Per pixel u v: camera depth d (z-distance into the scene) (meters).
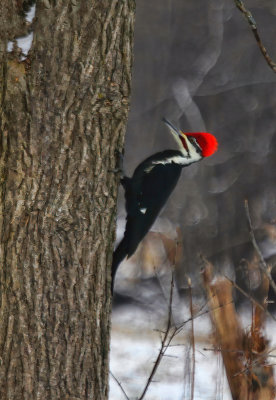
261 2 27.67
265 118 26.66
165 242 18.48
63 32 7.43
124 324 19.86
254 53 27.84
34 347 7.55
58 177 7.58
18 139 7.46
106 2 7.59
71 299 7.73
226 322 10.48
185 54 28.88
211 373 13.59
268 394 10.21
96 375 7.98
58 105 7.52
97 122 7.76
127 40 7.88
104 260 8.05
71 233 7.71
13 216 7.50
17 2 7.33
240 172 24.86
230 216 23.38
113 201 8.10
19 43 7.36
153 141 28.98
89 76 7.60
